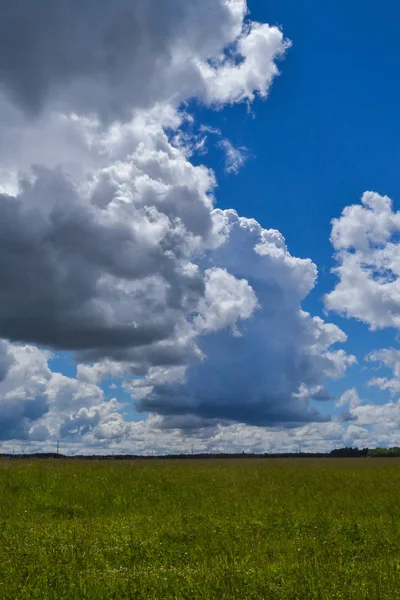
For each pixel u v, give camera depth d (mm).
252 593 8617
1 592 8719
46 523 14844
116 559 10852
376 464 42562
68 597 8516
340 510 17062
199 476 24859
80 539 12250
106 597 8539
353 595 8555
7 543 11930
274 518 15367
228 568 9742
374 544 12156
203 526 13922
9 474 22828
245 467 32062
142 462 32688
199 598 8414
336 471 29875
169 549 11656
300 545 12070
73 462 28734
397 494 20312
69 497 19781
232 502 18750
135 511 17875
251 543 12359
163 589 8867
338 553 11320
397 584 9141
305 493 20688
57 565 10102
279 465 34500
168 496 20234
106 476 23344
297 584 8953
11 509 17516
